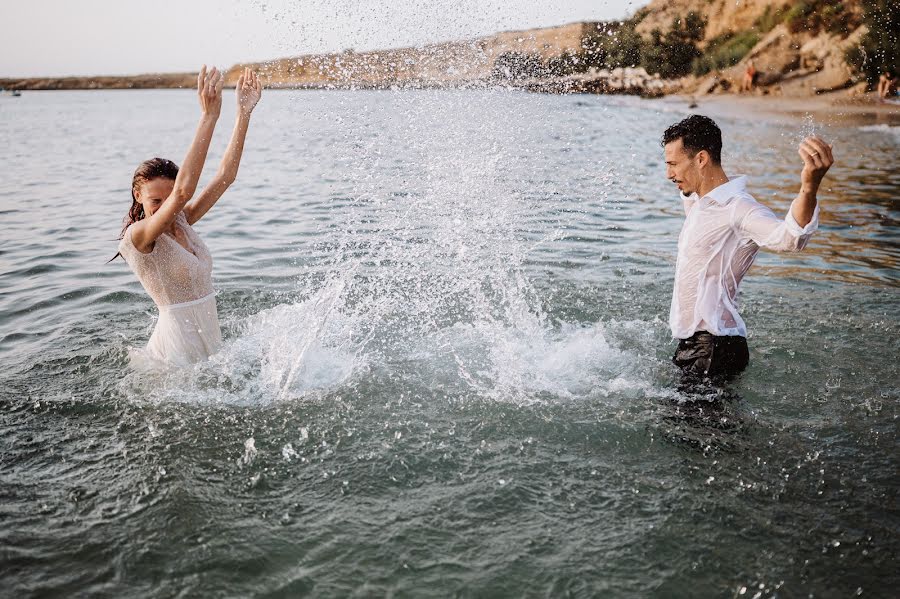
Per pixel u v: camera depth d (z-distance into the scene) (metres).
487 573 2.31
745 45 32.84
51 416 3.36
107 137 22.22
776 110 25.11
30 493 2.74
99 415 3.37
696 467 2.93
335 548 2.43
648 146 15.23
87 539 2.48
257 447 3.09
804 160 2.81
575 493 2.75
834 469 2.91
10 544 2.44
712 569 2.33
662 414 3.38
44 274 5.97
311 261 6.24
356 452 3.05
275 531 2.52
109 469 2.92
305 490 2.77
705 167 3.43
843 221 8.20
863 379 3.74
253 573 2.31
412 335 4.40
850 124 20.56
